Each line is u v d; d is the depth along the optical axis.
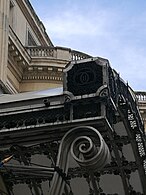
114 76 11.21
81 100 10.62
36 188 14.13
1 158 12.34
